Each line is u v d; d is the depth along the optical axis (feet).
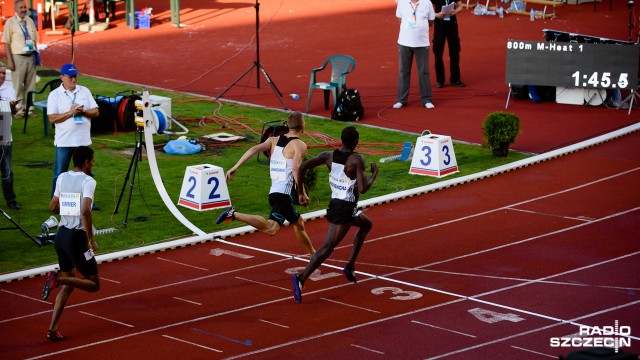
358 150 101.55
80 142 80.43
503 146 98.73
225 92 126.72
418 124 111.55
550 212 83.35
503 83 131.44
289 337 58.08
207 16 186.91
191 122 112.47
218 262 72.49
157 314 62.23
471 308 62.39
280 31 171.94
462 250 74.23
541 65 117.70
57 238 58.90
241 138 105.40
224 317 61.52
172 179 92.27
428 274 69.00
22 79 113.09
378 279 68.18
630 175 93.81
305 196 67.41
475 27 173.17
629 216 81.87
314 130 108.37
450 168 94.27
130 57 150.00
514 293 65.00
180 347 56.85
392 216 82.99
